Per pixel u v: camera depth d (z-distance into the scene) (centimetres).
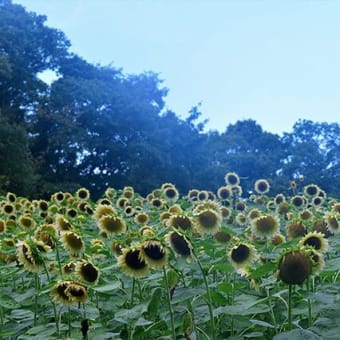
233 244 309
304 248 232
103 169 3672
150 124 3753
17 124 3191
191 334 259
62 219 364
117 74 4175
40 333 277
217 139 4744
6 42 3400
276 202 744
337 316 242
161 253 250
